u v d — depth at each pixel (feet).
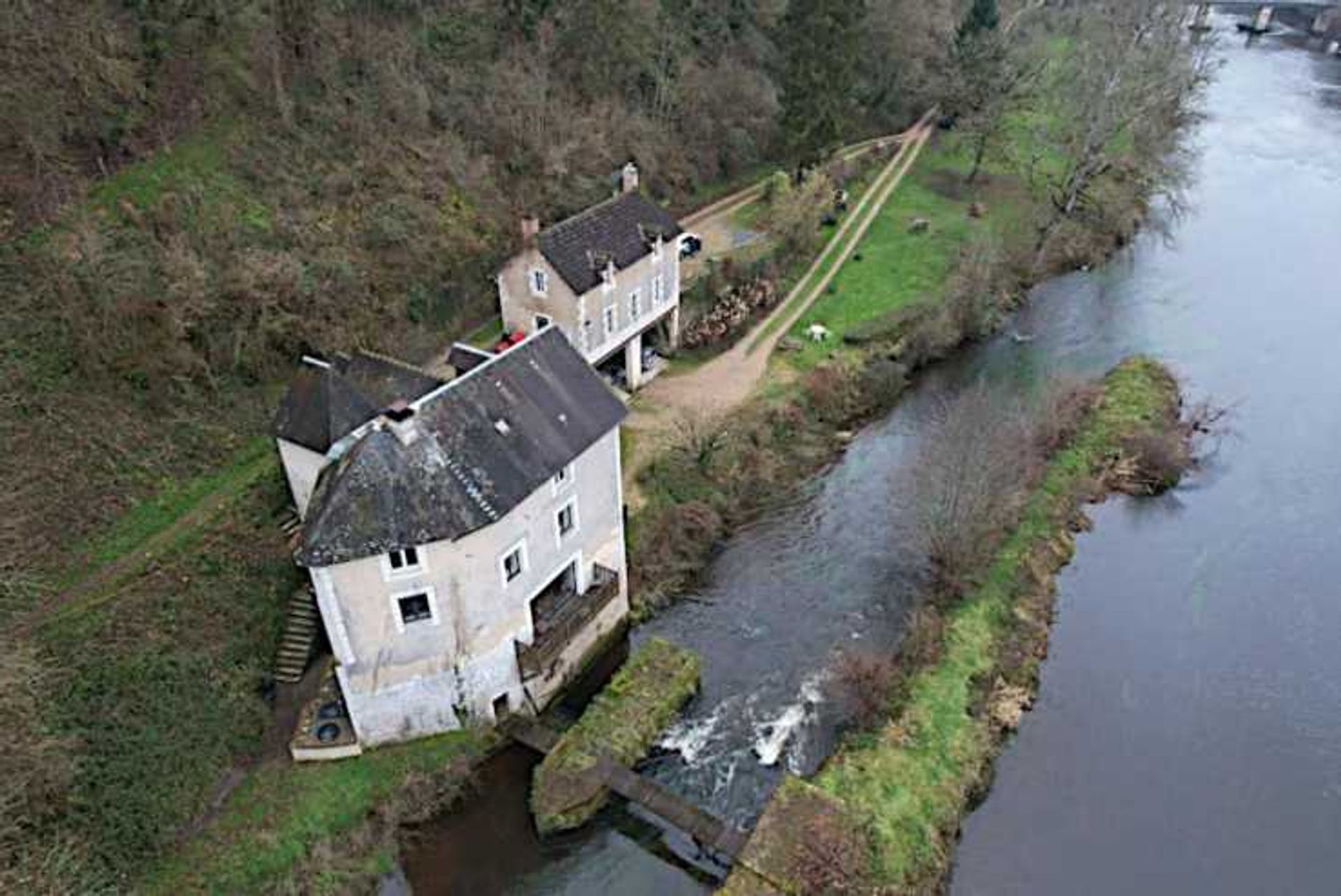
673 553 135.64
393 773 100.53
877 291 204.44
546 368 108.47
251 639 108.27
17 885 77.61
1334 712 117.50
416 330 158.30
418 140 178.81
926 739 107.45
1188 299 210.38
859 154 269.03
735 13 251.60
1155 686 120.57
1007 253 219.61
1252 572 138.41
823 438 164.96
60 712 90.58
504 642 104.01
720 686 117.39
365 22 182.91
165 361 125.39
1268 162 279.08
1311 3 398.42
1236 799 106.83
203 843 91.25
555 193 193.67
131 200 138.10
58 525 107.55
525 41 207.00
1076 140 229.86
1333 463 158.81
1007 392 176.24
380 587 92.38
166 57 149.79
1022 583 131.75
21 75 131.34
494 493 95.45
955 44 272.72
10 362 115.44
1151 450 154.20
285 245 149.07
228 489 120.06
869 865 93.40
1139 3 240.73
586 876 97.86
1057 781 108.37
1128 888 97.55
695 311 185.37
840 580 134.31
